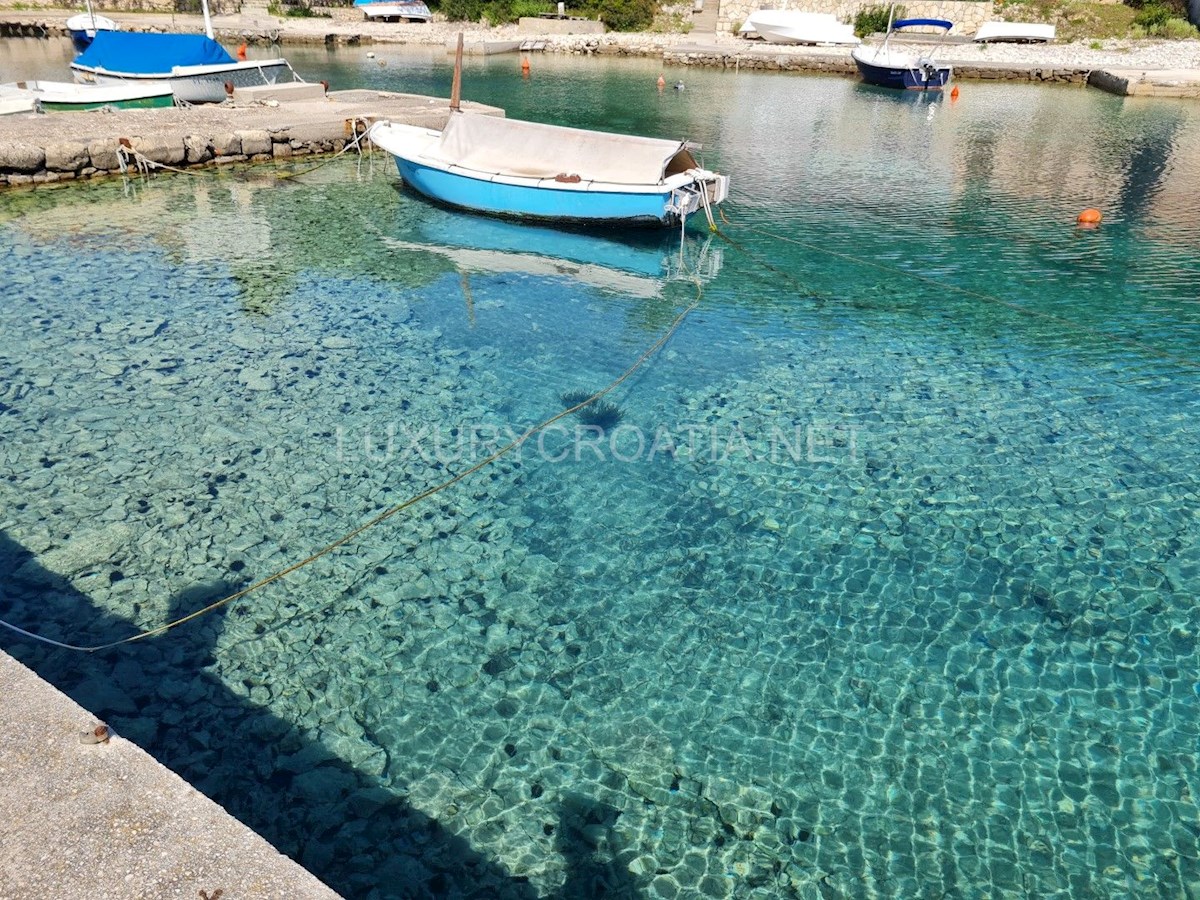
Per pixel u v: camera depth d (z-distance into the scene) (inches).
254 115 830.5
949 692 231.5
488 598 259.3
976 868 184.1
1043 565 282.7
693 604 260.8
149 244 552.4
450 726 213.8
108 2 1942.7
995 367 425.7
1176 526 303.0
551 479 321.1
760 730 217.3
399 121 824.9
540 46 1793.8
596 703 223.1
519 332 448.1
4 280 478.6
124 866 125.7
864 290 529.3
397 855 180.9
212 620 243.9
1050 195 769.6
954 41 1861.5
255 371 390.3
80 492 296.4
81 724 148.1
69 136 690.2
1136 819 196.4
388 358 410.9
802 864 183.2
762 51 1720.0
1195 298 523.2
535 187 574.2
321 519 290.7
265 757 202.2
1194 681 236.7
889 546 290.2
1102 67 1565.0
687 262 572.4
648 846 185.5
